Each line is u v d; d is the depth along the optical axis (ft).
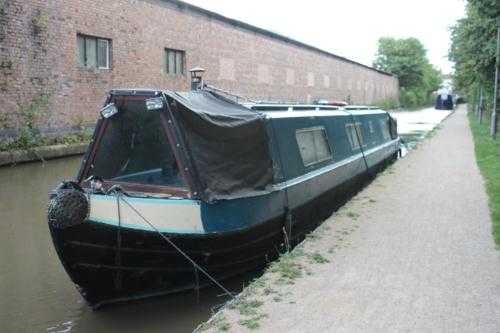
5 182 41.60
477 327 15.34
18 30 53.98
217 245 20.75
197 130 20.75
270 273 19.80
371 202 31.60
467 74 84.07
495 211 28.78
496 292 17.85
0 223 30.81
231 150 21.91
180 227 19.71
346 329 15.29
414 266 20.43
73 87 61.31
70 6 60.29
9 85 53.06
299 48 126.52
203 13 85.66
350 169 37.04
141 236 19.03
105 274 19.35
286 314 16.30
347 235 24.66
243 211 21.83
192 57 83.66
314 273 19.75
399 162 49.65
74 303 21.01
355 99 179.42
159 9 75.25
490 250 22.27
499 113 85.35
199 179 20.33
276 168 24.97
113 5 66.69
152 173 21.34
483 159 50.52
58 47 59.00
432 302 17.10
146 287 20.30
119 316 19.89
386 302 17.13
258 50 105.19
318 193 29.71
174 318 19.62
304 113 31.07
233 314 16.34
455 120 129.90
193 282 21.09
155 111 20.98
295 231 27.66
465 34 74.28
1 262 25.11
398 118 151.12
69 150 55.47
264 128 23.81
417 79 263.70
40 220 31.55
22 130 52.70
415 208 29.99
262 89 107.65
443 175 41.65
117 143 21.91
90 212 18.72
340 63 160.04
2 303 20.92
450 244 23.15
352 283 18.74
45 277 23.48
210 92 24.67
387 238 24.13
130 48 70.23
